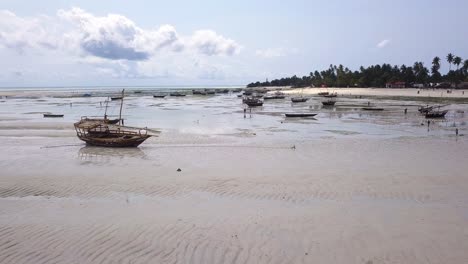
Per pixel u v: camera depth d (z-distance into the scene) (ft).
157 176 67.36
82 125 113.39
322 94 446.60
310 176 66.49
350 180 63.52
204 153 93.04
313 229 40.65
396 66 590.55
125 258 33.47
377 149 99.09
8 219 43.68
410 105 279.49
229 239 37.81
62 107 273.75
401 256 34.47
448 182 62.64
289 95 508.12
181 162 81.87
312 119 185.88
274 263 32.96
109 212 46.55
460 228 41.32
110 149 99.66
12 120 172.86
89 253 34.37
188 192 56.85
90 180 64.13
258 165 77.92
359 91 496.64
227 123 166.71
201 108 267.18
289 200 52.49
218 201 52.19
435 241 37.76
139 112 230.27
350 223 42.60
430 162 81.15
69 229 40.04
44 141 112.68
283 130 142.00
